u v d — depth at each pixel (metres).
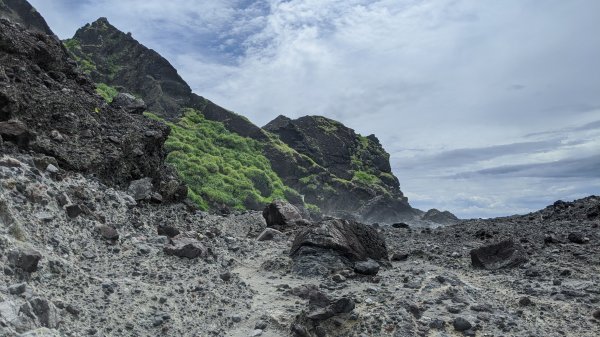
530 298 11.25
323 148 119.12
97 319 8.87
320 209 99.50
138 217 16.00
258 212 24.97
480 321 9.79
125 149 19.53
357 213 106.81
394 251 16.97
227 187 68.06
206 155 74.44
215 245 16.17
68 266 10.38
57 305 8.61
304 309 10.20
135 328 9.04
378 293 11.58
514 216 27.09
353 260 14.62
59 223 12.29
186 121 86.88
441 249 17.17
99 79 90.19
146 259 12.79
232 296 11.52
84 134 18.47
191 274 12.35
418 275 13.23
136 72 94.25
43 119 17.48
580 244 16.69
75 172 16.38
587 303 10.76
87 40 99.75
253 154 89.88
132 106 23.98
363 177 118.81
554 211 25.64
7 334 6.80
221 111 97.44
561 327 9.63
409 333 9.32
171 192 21.00
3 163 12.93
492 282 12.91
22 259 9.09
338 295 11.52
